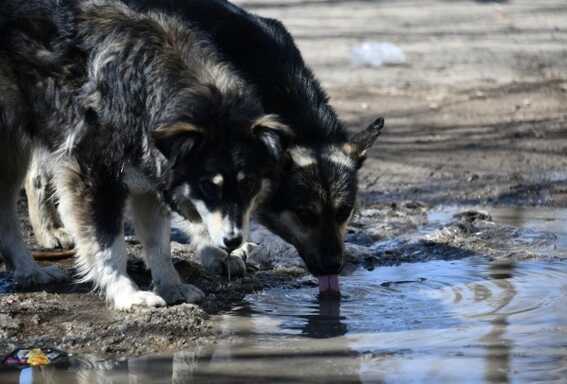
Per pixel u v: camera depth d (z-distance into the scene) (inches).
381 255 500.7
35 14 430.9
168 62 416.8
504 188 616.7
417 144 709.9
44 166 451.8
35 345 382.0
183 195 409.4
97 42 421.4
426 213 573.3
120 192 423.5
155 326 398.6
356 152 478.9
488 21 1136.8
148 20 428.5
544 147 696.4
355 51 942.4
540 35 1053.8
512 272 472.7
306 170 462.0
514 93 832.3
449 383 339.9
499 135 725.9
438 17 1162.0
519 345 375.6
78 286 450.9
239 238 391.9
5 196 453.4
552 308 418.6
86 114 419.5
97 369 362.6
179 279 445.7
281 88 476.4
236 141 400.8
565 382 338.6
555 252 502.9
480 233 531.2
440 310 419.8
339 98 820.6
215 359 369.7
